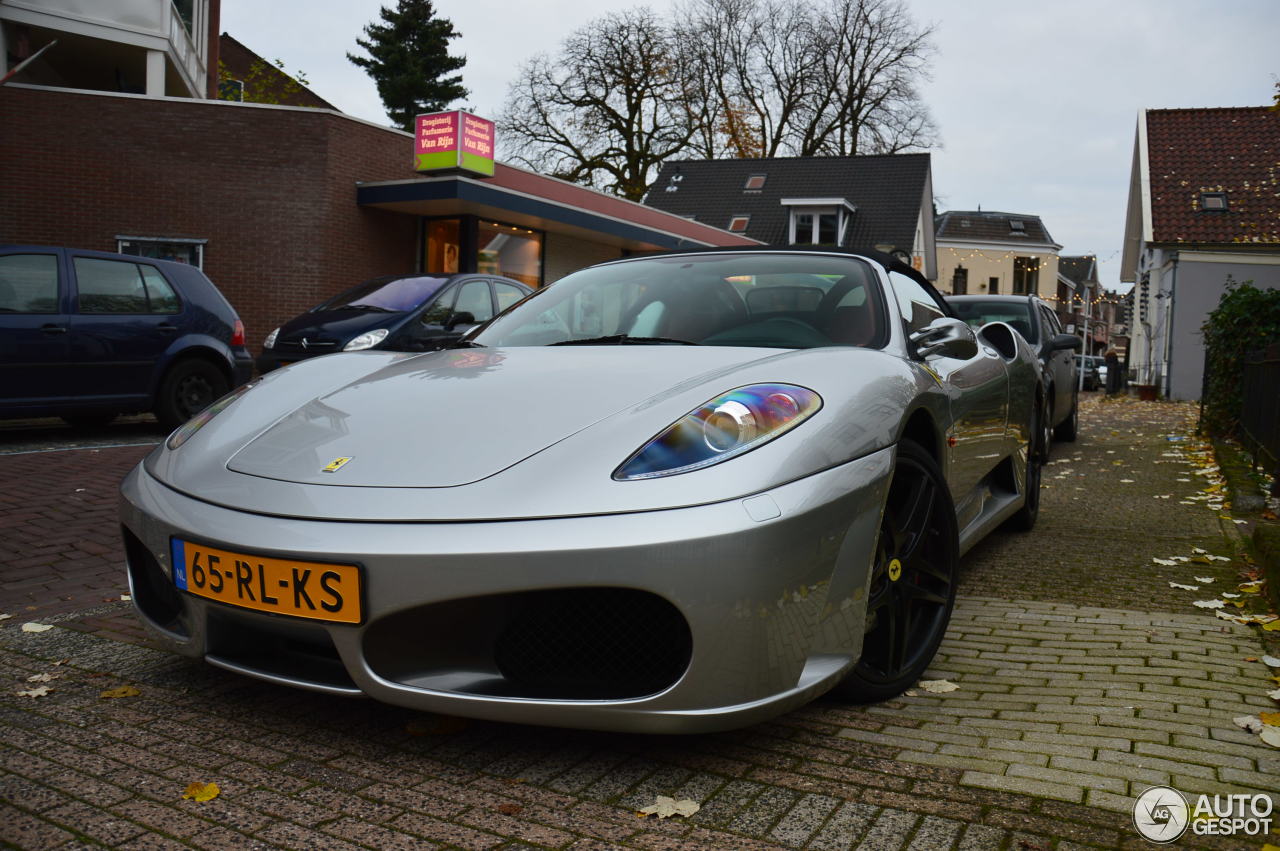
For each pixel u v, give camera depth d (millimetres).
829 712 2195
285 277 13945
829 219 31344
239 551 1890
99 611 3061
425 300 8367
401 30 41312
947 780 1811
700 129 37000
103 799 1738
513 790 1787
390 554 1752
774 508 1795
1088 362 32062
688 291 2963
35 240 13227
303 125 13898
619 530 1714
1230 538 4281
